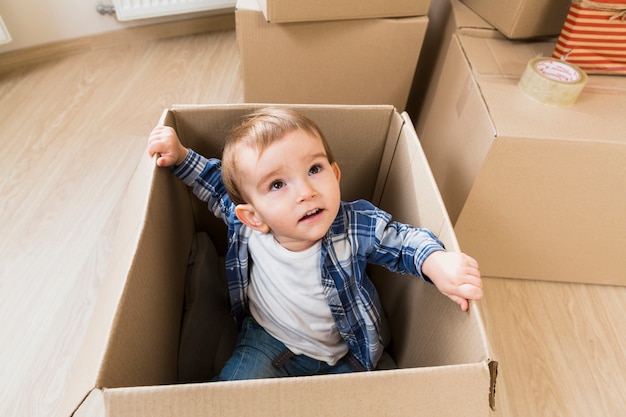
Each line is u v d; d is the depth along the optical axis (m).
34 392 0.87
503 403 0.88
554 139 0.72
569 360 0.95
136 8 1.60
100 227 1.14
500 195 0.83
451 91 0.93
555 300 1.04
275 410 0.41
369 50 0.97
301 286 0.73
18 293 1.01
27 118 1.41
